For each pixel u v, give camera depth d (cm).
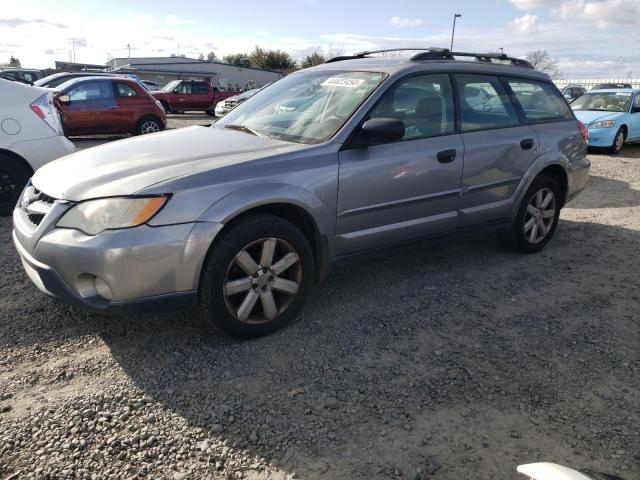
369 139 357
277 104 423
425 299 400
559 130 503
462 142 418
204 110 2503
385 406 273
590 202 732
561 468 161
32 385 282
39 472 223
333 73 425
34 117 578
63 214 295
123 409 264
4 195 577
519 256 503
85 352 315
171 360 308
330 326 354
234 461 233
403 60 420
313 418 262
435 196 406
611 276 459
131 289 285
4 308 365
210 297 306
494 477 227
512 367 313
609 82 3158
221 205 299
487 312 383
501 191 456
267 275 326
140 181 294
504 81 470
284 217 350
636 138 1288
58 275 293
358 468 231
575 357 326
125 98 1334
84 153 366
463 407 274
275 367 304
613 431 259
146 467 228
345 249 369
